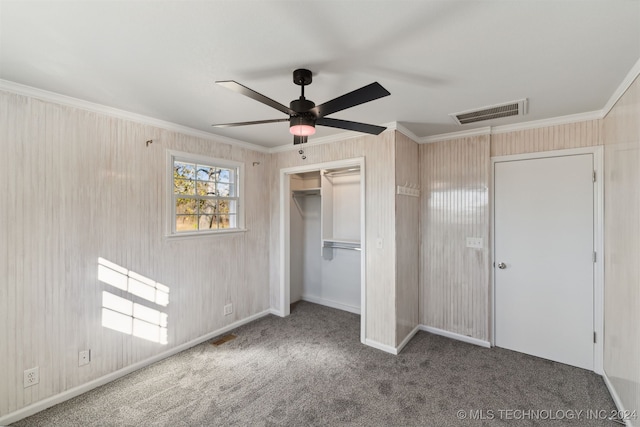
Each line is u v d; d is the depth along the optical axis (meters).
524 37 1.53
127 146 2.65
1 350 2.00
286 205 4.08
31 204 2.12
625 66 1.82
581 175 2.71
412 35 1.51
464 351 3.04
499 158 3.13
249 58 1.75
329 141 3.49
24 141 2.09
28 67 1.84
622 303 2.09
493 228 3.17
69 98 2.28
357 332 3.54
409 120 2.91
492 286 3.17
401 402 2.21
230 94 2.26
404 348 3.11
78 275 2.35
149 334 2.79
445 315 3.44
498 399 2.25
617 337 2.19
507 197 3.09
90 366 2.39
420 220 3.62
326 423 2.00
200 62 1.79
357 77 1.99
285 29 1.47
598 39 1.54
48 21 1.38
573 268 2.75
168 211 2.95
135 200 2.71
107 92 2.22
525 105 2.49
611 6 1.29
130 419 2.04
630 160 1.95
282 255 4.05
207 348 3.11
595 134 2.64
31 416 2.07
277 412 2.11
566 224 2.79
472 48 1.64
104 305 2.49
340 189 4.49
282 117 2.79
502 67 1.85
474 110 2.62
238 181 3.73
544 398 2.26
